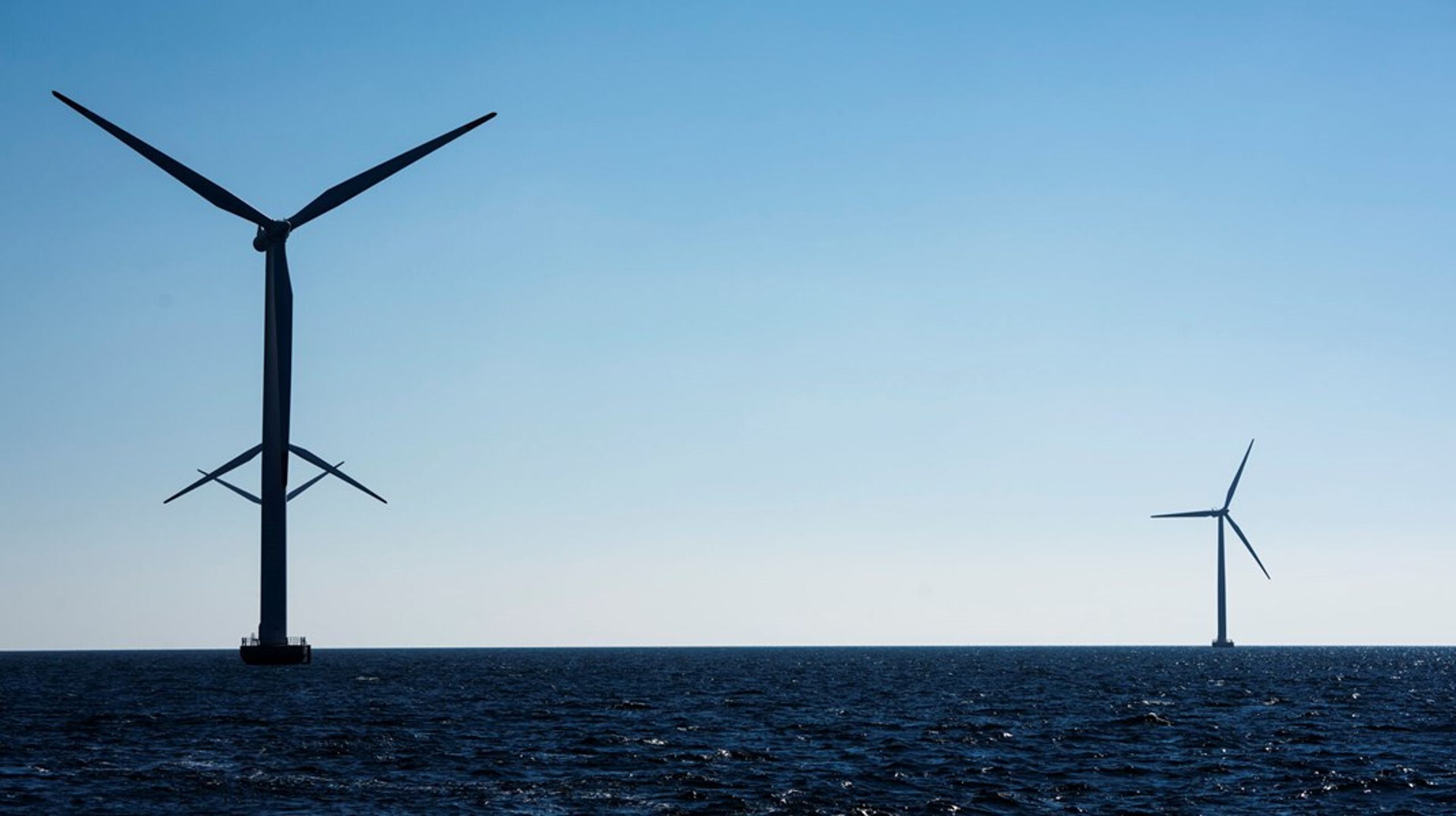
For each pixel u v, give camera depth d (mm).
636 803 65312
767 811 63250
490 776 74125
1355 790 70438
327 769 76625
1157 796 68500
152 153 156875
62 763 78625
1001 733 100688
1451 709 129500
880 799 66875
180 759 80812
